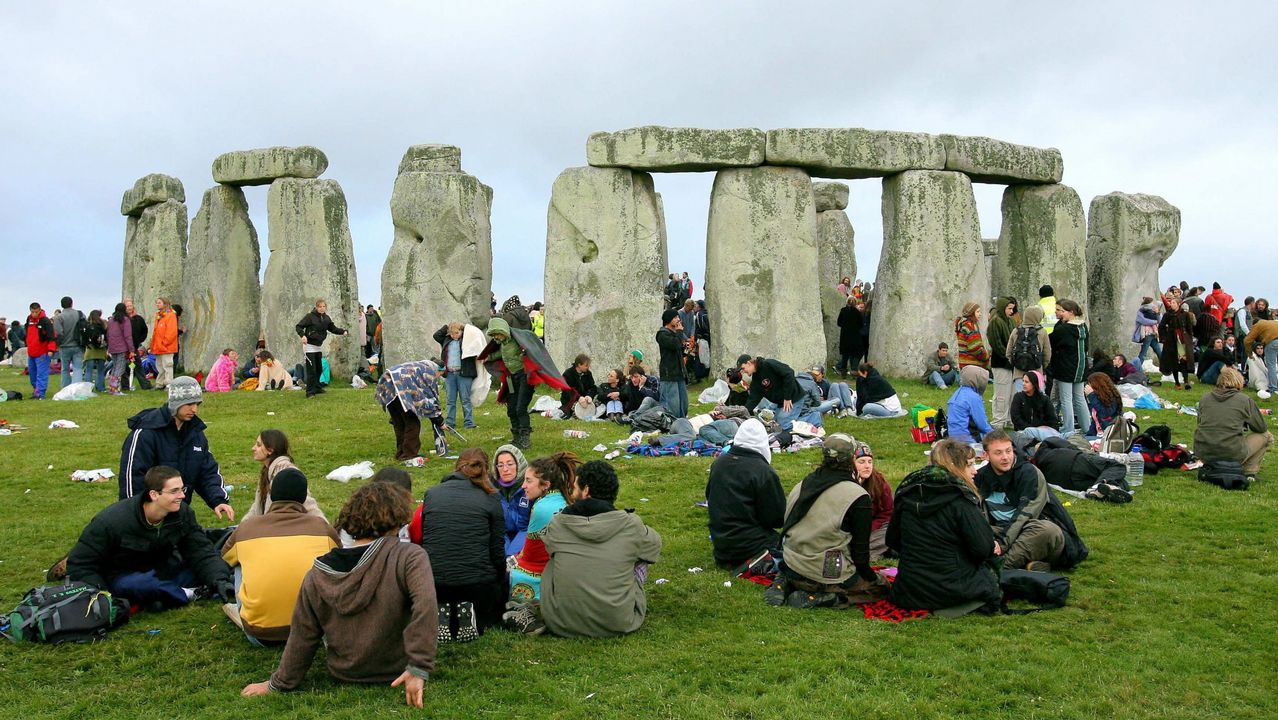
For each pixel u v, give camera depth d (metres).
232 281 26.23
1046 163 23.94
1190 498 11.20
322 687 6.53
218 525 10.53
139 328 23.19
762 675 6.73
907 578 7.88
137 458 8.80
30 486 12.30
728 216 21.91
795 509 8.34
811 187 22.17
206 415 17.72
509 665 6.89
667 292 28.64
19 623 7.30
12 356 35.22
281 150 24.89
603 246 21.86
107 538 7.86
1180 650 7.09
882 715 6.16
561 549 7.51
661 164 21.66
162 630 7.57
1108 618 7.70
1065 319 14.14
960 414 13.37
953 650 7.11
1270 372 19.47
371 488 6.55
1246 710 6.23
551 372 14.16
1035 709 6.25
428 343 23.66
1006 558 8.53
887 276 22.70
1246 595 8.16
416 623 6.30
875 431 15.54
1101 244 25.83
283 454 8.48
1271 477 12.23
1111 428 12.21
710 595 8.38
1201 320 22.19
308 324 20.11
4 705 6.34
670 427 15.23
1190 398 18.77
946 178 22.39
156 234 28.47
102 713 6.25
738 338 21.86
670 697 6.41
